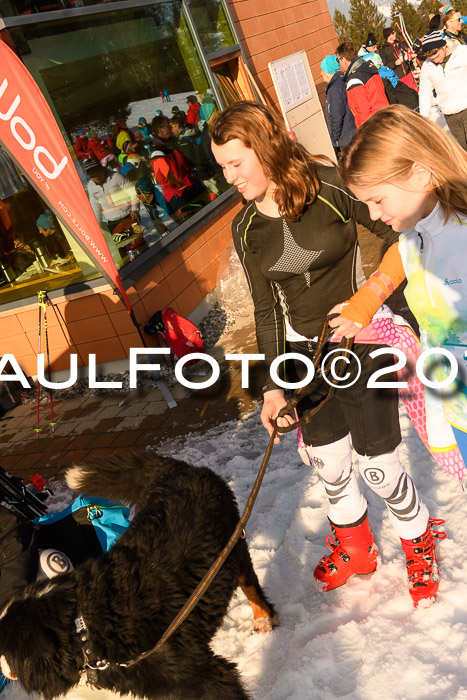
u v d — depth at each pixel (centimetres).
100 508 323
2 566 282
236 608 321
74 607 231
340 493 284
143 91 730
